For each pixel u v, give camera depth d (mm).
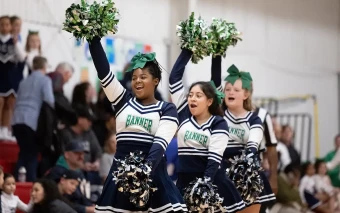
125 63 14422
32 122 11305
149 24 14938
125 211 6168
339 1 19656
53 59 13250
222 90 8305
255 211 8297
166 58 15289
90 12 6211
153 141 6250
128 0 14531
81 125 11844
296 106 18219
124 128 6297
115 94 6352
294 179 14094
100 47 6297
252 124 8273
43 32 13109
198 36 7500
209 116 7379
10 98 12305
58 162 11023
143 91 6324
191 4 15344
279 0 17828
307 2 18672
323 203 15188
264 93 17453
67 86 13375
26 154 11391
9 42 12289
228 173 7926
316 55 18906
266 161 10016
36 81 11438
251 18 17094
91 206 10555
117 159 6277
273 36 17688
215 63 8094
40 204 9578
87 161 11688
